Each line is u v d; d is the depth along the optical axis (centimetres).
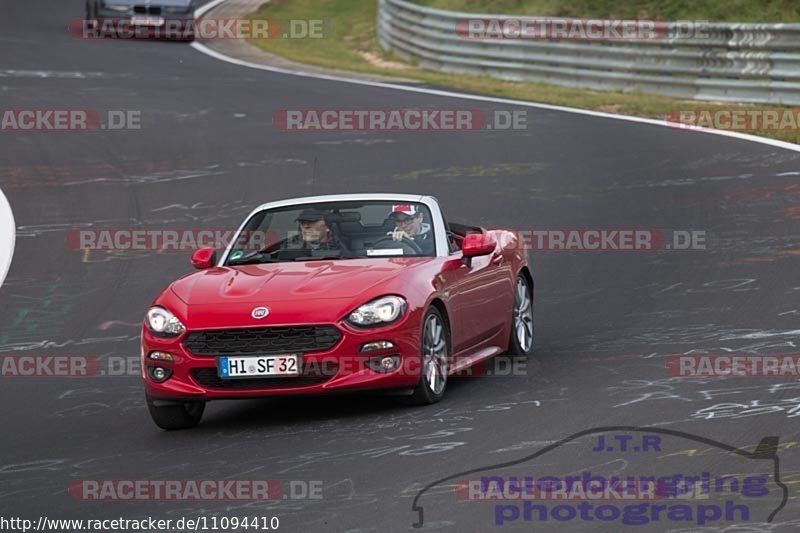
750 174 6241
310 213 3447
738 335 3572
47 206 6353
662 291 4278
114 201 6419
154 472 2628
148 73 10362
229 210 6153
